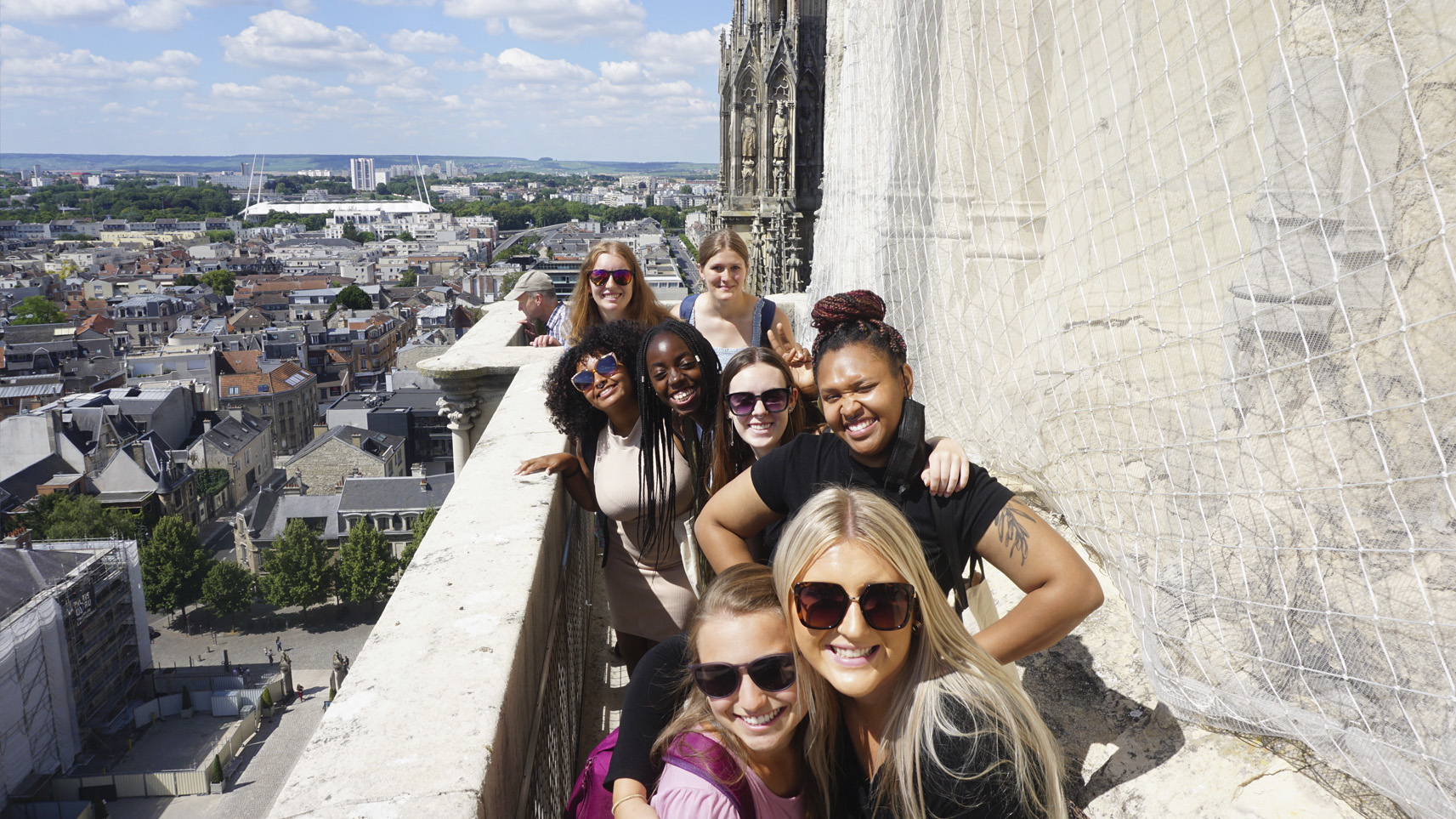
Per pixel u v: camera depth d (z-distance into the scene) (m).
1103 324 2.49
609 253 4.32
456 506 3.05
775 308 4.21
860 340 1.95
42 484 94.94
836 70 6.56
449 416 6.50
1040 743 1.63
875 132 4.79
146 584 81.06
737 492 2.31
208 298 191.25
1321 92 1.79
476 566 2.56
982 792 1.54
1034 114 2.91
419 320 182.88
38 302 165.88
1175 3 2.16
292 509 91.19
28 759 61.62
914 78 3.86
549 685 2.83
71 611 66.12
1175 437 2.17
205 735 69.81
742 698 1.73
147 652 74.62
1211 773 2.04
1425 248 1.63
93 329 150.75
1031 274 3.00
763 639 1.72
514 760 2.05
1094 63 2.55
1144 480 2.29
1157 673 2.18
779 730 1.76
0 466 96.94
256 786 65.38
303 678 77.88
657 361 2.99
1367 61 1.71
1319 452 1.80
